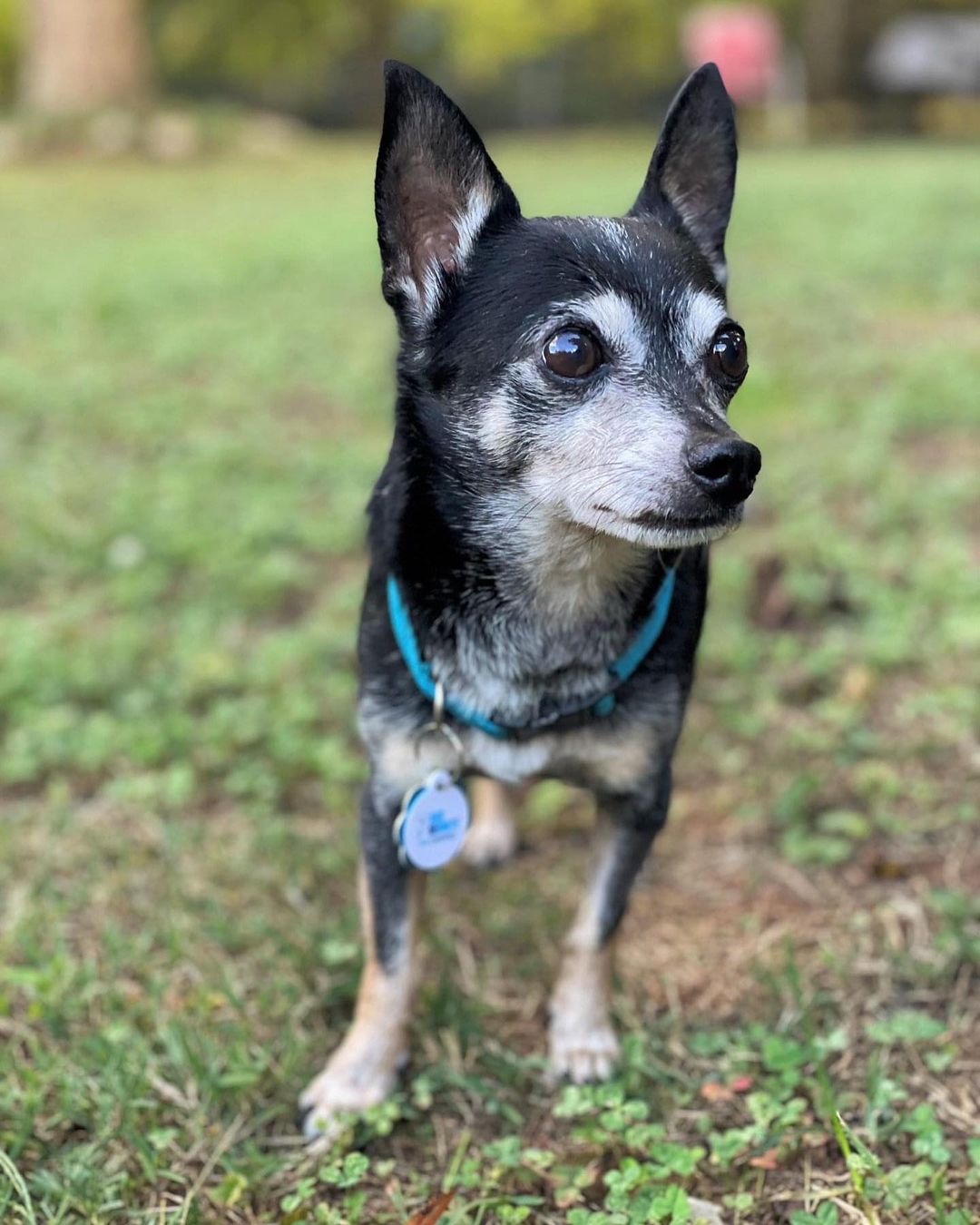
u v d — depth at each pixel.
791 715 0.64
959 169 2.99
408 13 5.79
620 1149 0.39
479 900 0.52
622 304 0.40
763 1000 0.45
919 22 5.55
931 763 0.59
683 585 0.42
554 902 0.52
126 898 0.51
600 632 0.41
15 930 0.48
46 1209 0.36
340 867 0.53
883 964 0.46
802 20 5.80
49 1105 0.41
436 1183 0.38
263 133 3.62
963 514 0.87
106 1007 0.45
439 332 0.41
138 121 3.28
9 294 1.64
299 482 0.96
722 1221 0.36
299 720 0.63
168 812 0.57
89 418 1.12
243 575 0.79
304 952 0.47
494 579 0.41
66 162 3.11
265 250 1.94
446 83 6.10
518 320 0.40
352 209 2.40
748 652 0.68
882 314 1.45
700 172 0.46
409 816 0.42
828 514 0.87
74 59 3.31
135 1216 0.37
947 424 1.05
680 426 0.38
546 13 5.18
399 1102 0.41
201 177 2.94
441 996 0.45
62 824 0.56
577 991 0.43
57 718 0.63
